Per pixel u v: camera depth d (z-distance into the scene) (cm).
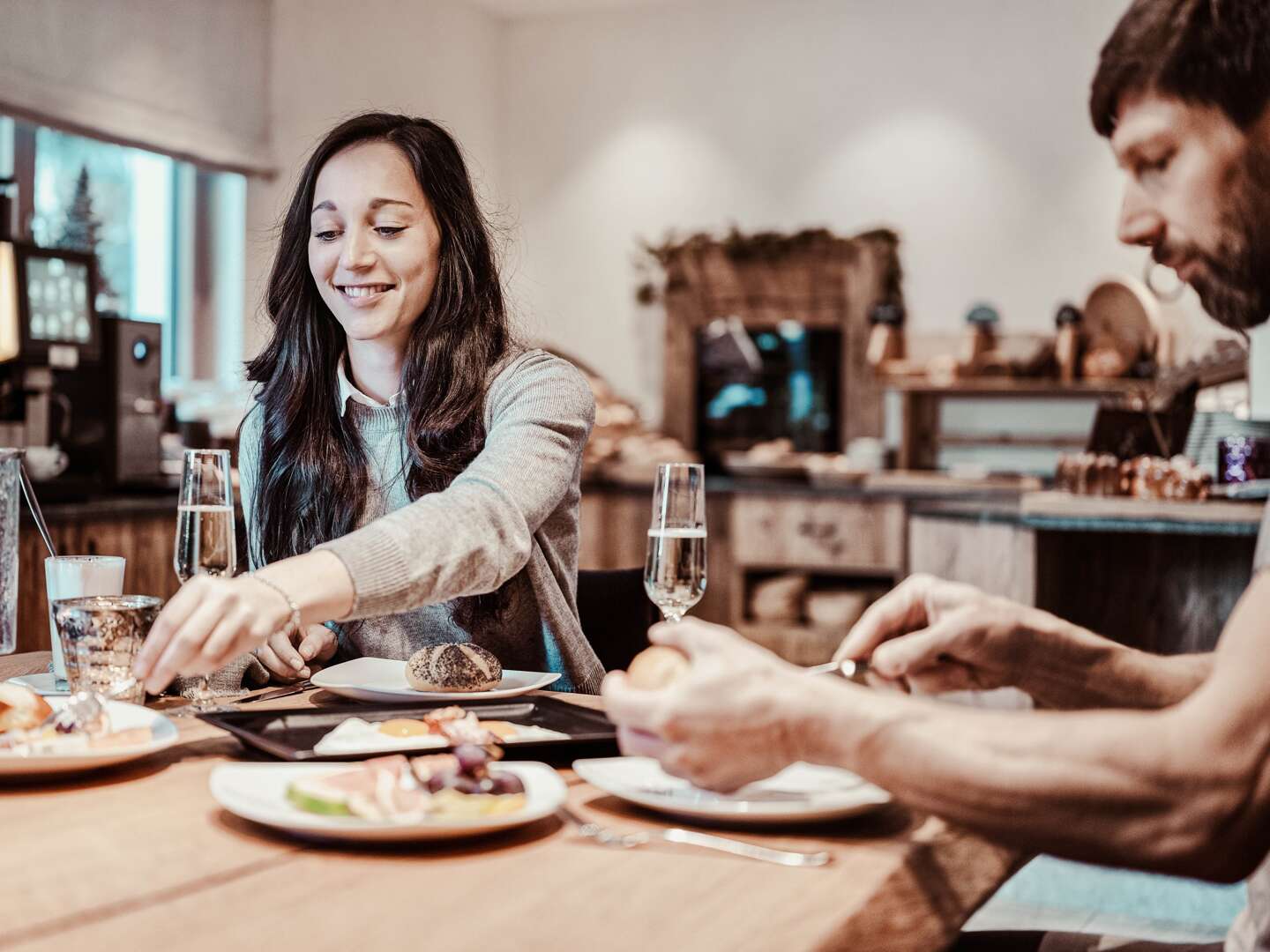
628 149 665
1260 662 80
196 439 460
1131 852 81
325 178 177
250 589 115
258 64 534
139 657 110
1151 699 114
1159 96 90
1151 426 392
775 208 639
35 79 432
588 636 203
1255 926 105
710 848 96
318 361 187
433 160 179
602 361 668
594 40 671
